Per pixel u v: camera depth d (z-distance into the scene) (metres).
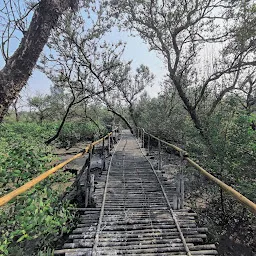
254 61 9.37
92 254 3.23
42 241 3.31
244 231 5.08
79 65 12.25
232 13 9.69
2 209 3.19
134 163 9.01
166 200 5.08
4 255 2.73
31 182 2.40
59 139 16.42
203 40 10.88
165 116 14.62
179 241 3.54
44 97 21.59
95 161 8.45
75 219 4.31
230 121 5.88
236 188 5.01
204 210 5.63
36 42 3.75
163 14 10.91
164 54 12.19
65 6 4.05
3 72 3.60
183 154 4.68
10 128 14.08
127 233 3.77
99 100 14.85
